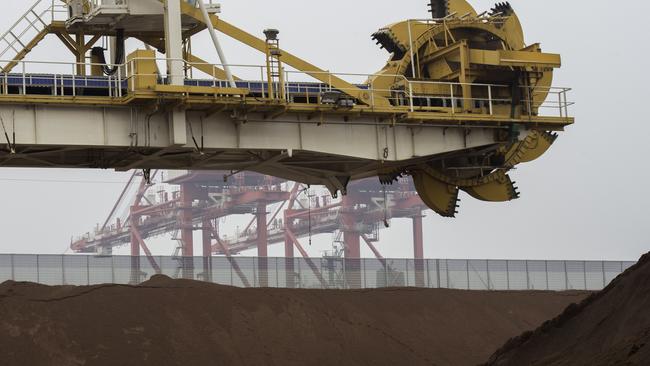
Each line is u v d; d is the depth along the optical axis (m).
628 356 40.66
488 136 58.31
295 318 66.19
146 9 54.06
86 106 50.56
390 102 58.28
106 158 55.19
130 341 60.50
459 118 56.41
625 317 46.00
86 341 59.84
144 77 50.97
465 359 67.81
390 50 61.06
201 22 55.88
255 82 54.06
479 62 58.91
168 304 63.78
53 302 61.62
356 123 54.97
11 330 59.16
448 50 59.44
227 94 50.97
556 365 46.09
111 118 51.03
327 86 55.44
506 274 81.75
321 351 64.44
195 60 57.72
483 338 70.75
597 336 46.81
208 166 57.28
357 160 55.91
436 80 60.34
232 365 61.34
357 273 76.44
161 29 56.81
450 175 61.06
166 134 51.75
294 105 52.50
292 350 63.81
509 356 50.97
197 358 60.91
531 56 59.59
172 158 56.66
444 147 57.00
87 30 56.38
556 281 83.25
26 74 50.59
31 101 49.44
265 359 62.53
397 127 56.00
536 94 60.59
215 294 65.62
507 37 62.22
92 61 57.16
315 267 75.38
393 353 66.31
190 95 50.69
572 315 50.25
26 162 54.44
